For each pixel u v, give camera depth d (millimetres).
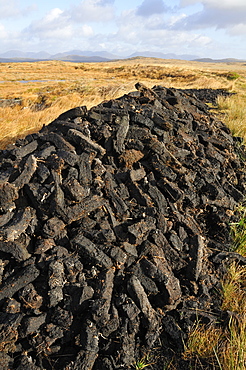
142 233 3643
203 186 4945
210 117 7887
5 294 3072
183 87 25828
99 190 3941
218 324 3396
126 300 3160
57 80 41438
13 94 23703
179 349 3145
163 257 3641
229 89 21422
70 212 3570
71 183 3732
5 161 4312
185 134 5801
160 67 51938
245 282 4039
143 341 3119
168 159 4730
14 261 3396
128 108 5418
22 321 2932
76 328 2973
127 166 4551
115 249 3404
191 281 3674
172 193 4301
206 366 3002
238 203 5406
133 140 4703
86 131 4582
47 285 3107
